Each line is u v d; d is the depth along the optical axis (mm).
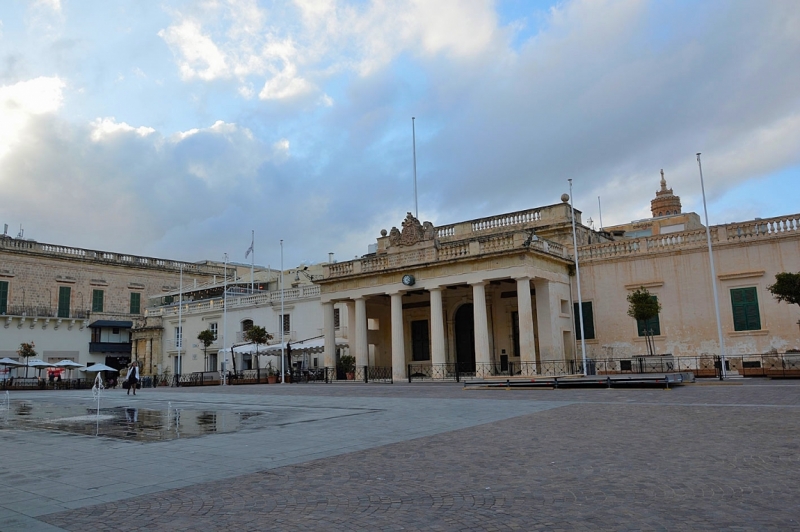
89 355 64188
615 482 7656
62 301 62500
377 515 6477
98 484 8242
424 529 5965
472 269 34875
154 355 60406
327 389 29469
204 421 16172
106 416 18500
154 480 8438
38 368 59594
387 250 40406
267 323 51500
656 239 34625
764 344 30703
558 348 34562
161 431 14078
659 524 5914
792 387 20250
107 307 65812
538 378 25109
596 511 6414
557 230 37938
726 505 6496
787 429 11203
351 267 40312
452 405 18094
